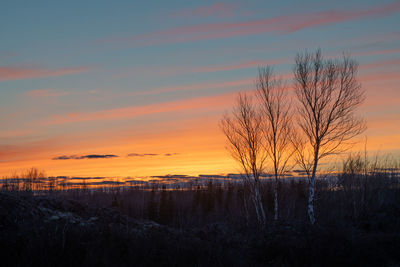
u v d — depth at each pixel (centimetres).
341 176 3072
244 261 1561
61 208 2047
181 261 1423
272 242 1720
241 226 2348
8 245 1331
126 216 2202
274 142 2595
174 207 5938
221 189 7056
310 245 1617
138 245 1507
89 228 1688
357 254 1520
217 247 1631
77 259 1318
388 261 1517
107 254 1408
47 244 1365
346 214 2758
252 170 2655
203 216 5675
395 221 2453
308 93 2486
